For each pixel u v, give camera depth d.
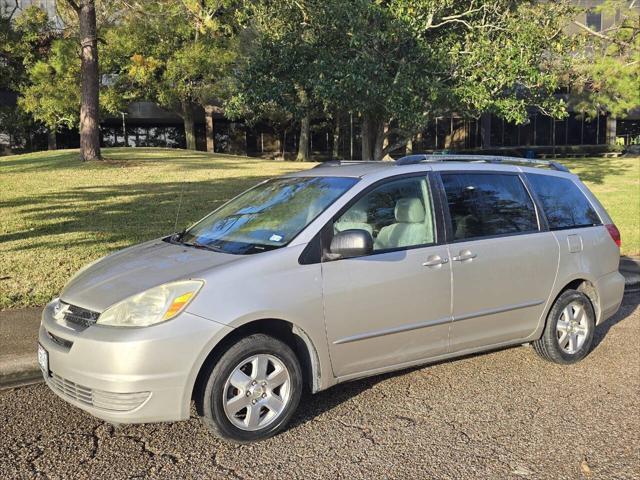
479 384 4.99
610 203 16.19
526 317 5.13
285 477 3.55
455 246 4.69
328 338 4.11
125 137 38.28
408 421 4.29
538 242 5.15
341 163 5.32
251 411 3.87
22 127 33.88
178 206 12.34
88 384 3.62
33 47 27.03
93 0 18.53
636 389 4.94
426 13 10.30
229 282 3.80
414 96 10.27
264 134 42.59
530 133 45.03
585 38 15.02
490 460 3.77
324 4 10.42
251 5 11.80
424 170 4.82
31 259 8.23
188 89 27.98
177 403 3.62
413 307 4.45
